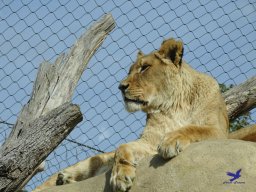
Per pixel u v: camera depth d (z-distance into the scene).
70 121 8.75
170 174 7.40
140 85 9.88
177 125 9.66
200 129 8.70
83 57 9.84
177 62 9.88
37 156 8.57
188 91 9.77
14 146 8.52
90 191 8.07
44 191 8.37
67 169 10.52
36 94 9.27
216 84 9.90
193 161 7.38
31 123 8.83
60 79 9.45
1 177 8.38
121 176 7.75
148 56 10.15
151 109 9.88
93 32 10.13
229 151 7.27
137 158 9.02
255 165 7.06
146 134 9.65
